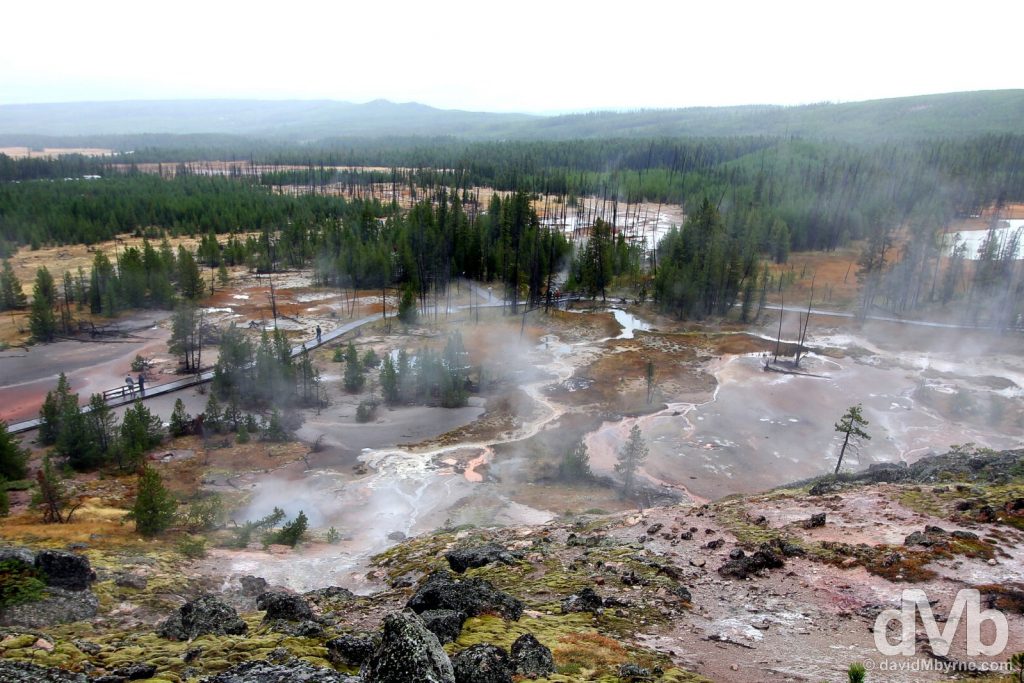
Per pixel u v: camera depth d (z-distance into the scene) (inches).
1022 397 3476.9
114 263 5856.3
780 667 797.2
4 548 1123.9
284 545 1854.1
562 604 1042.7
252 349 3609.7
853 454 2847.0
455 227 5954.7
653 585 1106.7
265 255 6072.8
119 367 3644.2
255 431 2898.6
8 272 4665.4
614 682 700.0
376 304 5108.3
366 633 816.3
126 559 1440.7
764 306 5255.9
